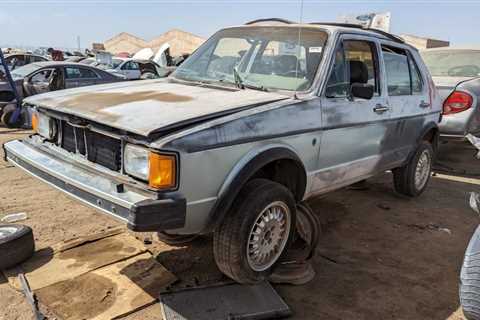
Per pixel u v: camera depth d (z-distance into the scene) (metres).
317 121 3.56
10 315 2.84
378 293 3.40
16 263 3.39
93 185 2.82
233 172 2.93
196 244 3.97
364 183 6.08
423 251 4.21
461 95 7.02
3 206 4.65
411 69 5.20
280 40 4.04
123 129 2.71
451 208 5.54
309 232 3.56
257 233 3.11
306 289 3.40
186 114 2.88
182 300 3.04
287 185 3.55
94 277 3.29
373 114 4.29
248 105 3.18
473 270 2.66
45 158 3.33
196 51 4.65
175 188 2.64
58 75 10.70
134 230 2.50
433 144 5.91
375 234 4.57
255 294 3.18
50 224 4.24
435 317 3.14
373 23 7.21
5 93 9.31
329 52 3.77
